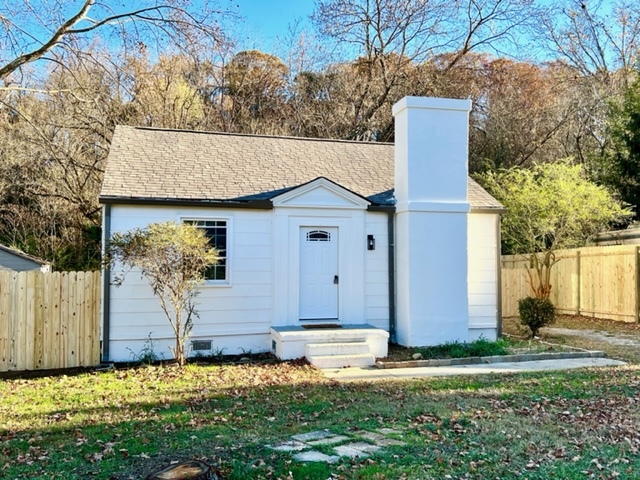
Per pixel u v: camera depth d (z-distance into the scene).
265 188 11.25
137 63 14.23
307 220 11.02
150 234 8.87
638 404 6.59
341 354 9.79
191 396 7.15
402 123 11.48
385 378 8.48
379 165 13.51
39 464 4.56
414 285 11.02
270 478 4.15
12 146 18.20
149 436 5.27
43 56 9.61
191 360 10.09
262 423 5.77
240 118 23.84
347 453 4.74
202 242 9.21
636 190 19.31
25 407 6.73
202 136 13.08
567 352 10.46
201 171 11.41
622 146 19.88
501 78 26.11
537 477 4.27
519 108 25.22
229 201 10.45
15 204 19.19
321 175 12.35
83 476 4.25
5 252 15.00
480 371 9.05
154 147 12.04
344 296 11.17
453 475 4.28
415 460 4.58
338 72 25.67
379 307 11.45
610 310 15.62
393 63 25.41
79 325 9.74
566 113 24.64
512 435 5.32
